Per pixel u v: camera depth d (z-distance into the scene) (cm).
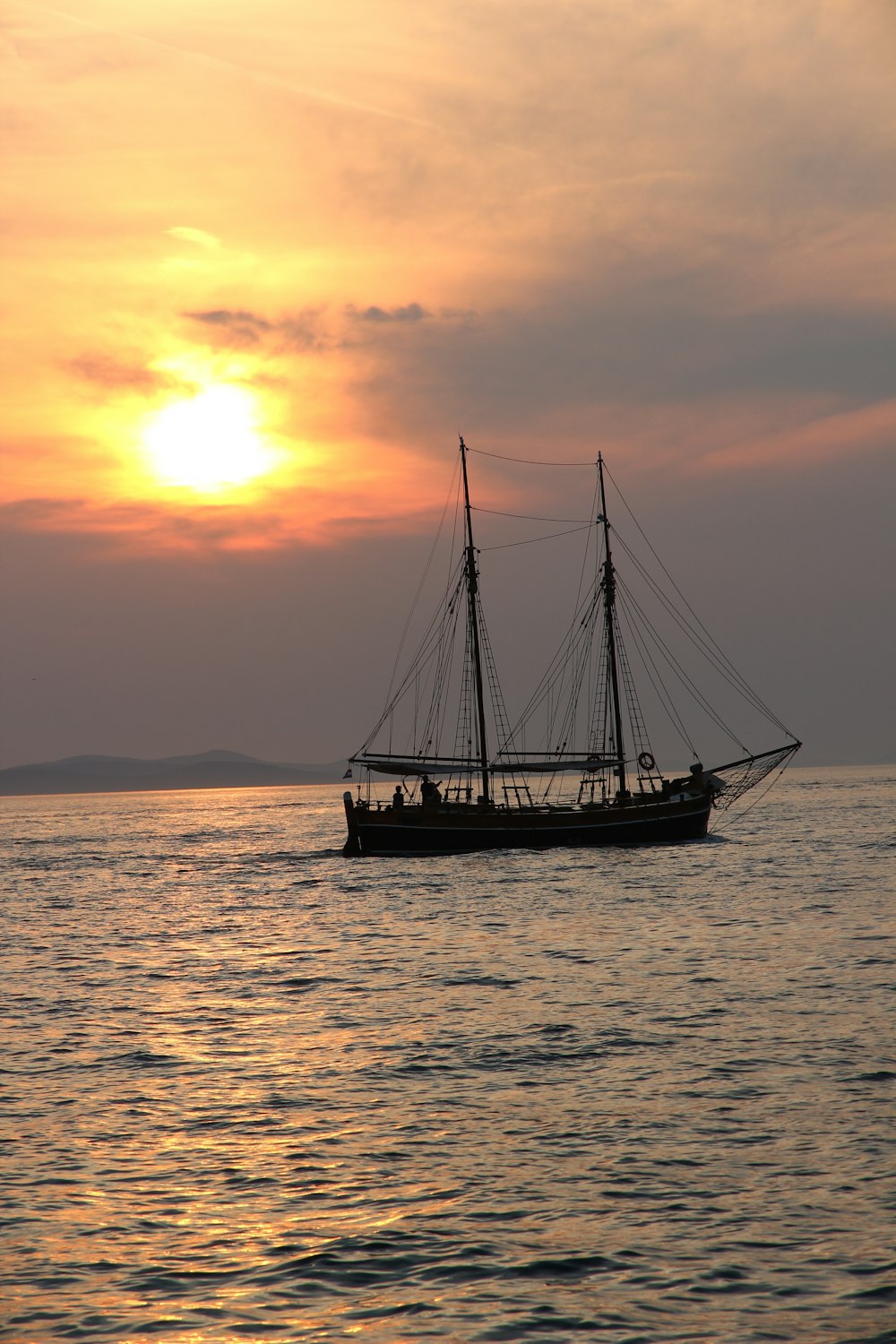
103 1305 2447
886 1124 3366
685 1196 2922
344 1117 3647
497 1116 3606
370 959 7094
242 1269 2600
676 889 10556
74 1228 2828
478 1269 2570
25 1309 2433
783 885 10581
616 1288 2467
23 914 10450
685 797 15312
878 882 10669
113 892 12581
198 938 8462
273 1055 4516
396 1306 2416
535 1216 2841
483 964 6656
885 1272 2489
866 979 5619
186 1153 3344
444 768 15188
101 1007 5653
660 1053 4288
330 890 12031
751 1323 2309
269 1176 3152
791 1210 2811
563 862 13612
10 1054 4606
